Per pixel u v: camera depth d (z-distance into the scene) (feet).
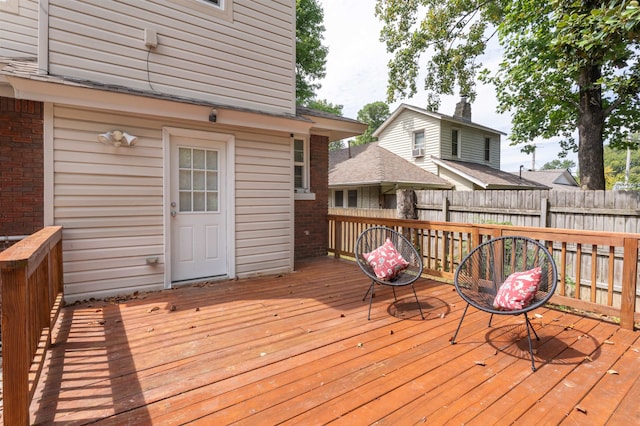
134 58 12.55
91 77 11.66
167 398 6.19
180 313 10.82
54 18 10.98
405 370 7.28
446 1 31.96
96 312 10.78
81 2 11.48
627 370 7.38
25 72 10.18
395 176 37.40
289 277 16.05
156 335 9.07
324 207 22.56
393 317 10.67
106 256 12.20
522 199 17.69
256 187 16.03
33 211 11.17
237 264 15.52
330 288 14.06
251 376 6.98
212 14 14.42
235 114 14.33
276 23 16.57
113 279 12.38
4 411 5.01
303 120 16.26
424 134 44.62
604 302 15.02
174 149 13.79
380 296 12.98
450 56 33.45
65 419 5.56
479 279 11.91
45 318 8.34
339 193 45.03
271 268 16.67
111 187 12.21
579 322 10.31
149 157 12.98
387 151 47.14
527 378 7.00
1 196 10.69
